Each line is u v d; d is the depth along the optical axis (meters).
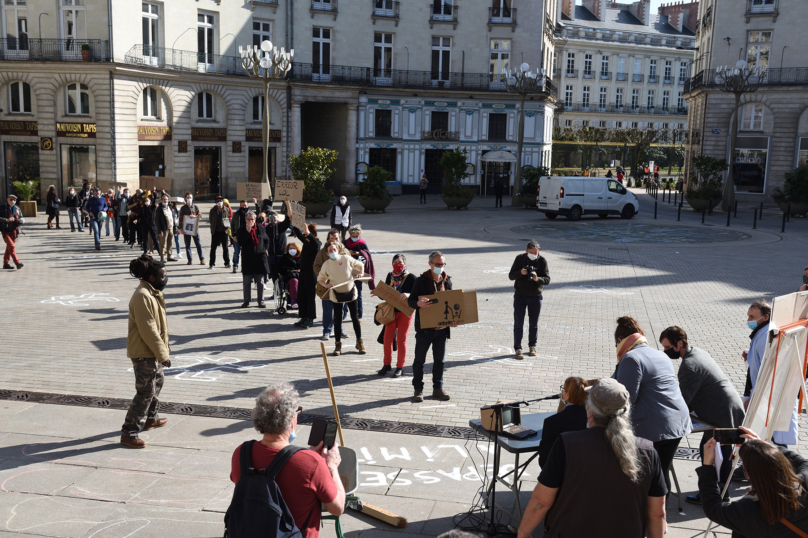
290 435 3.74
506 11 49.66
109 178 35.59
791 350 4.70
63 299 14.08
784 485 3.38
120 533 5.21
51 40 35.62
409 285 9.73
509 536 5.24
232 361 9.95
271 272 13.64
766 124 45.69
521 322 10.26
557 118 85.75
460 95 48.66
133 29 36.50
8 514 5.47
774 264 19.80
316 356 10.33
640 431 5.07
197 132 39.97
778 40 44.94
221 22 40.69
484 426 5.54
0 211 17.59
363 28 46.66
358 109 46.56
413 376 8.84
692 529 5.41
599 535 3.61
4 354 10.09
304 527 3.54
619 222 31.64
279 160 44.47
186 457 6.60
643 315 13.23
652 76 90.19
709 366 5.81
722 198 38.22
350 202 42.50
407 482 6.18
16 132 36.69
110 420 7.53
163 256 19.31
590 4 90.75
